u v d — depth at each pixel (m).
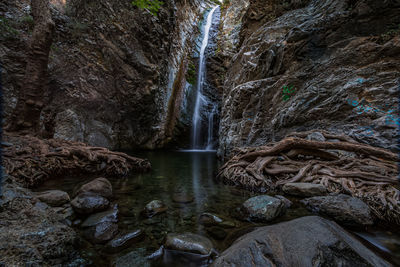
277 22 9.98
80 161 4.58
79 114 10.08
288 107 6.05
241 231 1.87
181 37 17.48
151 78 11.66
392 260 1.44
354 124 4.43
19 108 5.45
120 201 2.82
